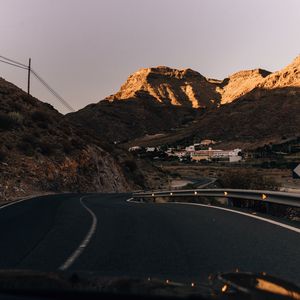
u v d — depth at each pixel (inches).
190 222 502.3
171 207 745.0
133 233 420.8
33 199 1010.7
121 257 304.3
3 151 1501.0
